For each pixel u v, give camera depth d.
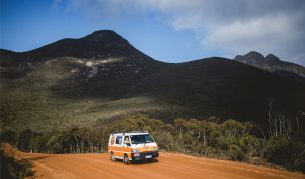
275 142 17.25
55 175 16.08
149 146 18.25
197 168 14.60
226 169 13.79
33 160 25.44
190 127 58.59
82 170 17.20
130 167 16.84
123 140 19.09
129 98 151.88
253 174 12.26
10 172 16.36
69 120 118.12
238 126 62.25
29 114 130.88
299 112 115.31
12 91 187.00
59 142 63.69
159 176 13.23
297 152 15.55
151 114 107.50
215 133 51.09
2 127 51.69
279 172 12.63
